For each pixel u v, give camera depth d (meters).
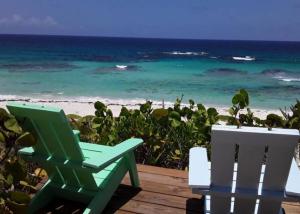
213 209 2.97
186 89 27.89
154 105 20.12
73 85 29.33
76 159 3.18
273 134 2.36
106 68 43.59
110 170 3.58
